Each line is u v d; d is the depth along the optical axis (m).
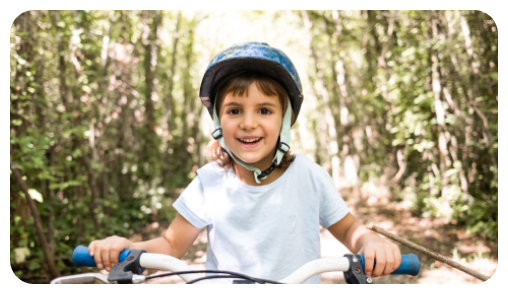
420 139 5.90
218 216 1.42
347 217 1.42
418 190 6.49
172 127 9.93
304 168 1.47
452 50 5.03
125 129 6.38
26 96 3.44
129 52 6.16
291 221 1.39
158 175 7.89
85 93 4.64
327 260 1.11
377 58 6.73
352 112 10.20
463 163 5.34
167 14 9.46
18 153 3.27
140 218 5.76
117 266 1.08
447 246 4.32
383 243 1.17
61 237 4.05
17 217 3.40
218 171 1.49
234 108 1.33
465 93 5.25
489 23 4.46
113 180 6.32
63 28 4.15
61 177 4.29
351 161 9.14
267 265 1.36
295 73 1.40
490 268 3.62
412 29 5.76
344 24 8.25
